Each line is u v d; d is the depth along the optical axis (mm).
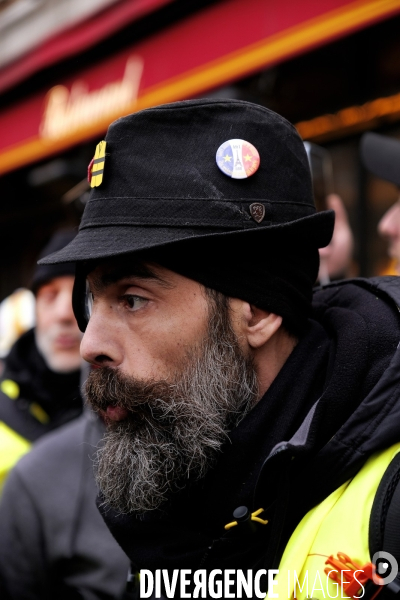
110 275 952
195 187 932
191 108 966
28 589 1500
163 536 967
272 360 1003
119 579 1463
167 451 931
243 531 888
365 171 3381
